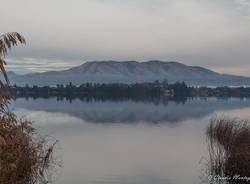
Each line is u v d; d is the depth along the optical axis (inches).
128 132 1627.7
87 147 1135.0
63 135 1470.2
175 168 816.9
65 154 976.9
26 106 3885.3
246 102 5782.5
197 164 842.8
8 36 423.5
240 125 1002.7
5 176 475.5
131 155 998.4
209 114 2819.9
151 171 788.0
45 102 5369.1
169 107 4060.0
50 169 749.3
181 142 1266.0
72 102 5516.7
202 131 1631.4
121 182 698.2
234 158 653.3
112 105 4581.7
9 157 484.1
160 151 1067.9
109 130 1717.5
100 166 831.7
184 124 2034.9
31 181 539.5
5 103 453.7
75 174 735.7
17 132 500.4
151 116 2711.6
